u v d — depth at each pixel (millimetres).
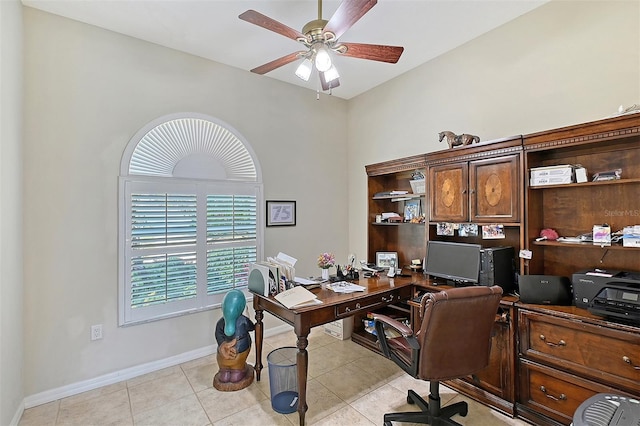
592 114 2191
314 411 2184
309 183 4004
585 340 1802
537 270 2301
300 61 3260
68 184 2465
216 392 2436
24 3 2279
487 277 2344
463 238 2967
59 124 2434
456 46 3037
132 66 2771
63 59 2457
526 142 2201
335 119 4289
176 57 3012
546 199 2365
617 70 2084
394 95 3721
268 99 3646
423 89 3379
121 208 2680
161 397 2379
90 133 2562
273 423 2064
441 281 2746
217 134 3264
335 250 4258
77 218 2500
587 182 1989
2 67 1929
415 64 3391
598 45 2166
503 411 2127
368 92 4082
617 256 2062
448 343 1761
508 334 2129
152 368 2801
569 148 2146
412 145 3516
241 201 3404
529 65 2521
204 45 2949
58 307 2414
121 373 2652
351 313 2318
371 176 3609
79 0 2285
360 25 2676
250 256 3465
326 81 2467
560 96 2350
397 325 1881
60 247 2430
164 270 2898
